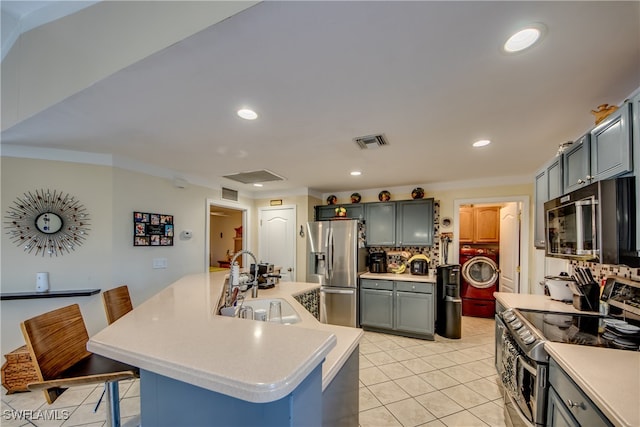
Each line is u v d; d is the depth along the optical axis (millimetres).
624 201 1358
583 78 1480
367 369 2877
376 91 1627
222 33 1146
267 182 4344
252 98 1709
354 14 1049
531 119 1999
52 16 1774
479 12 1043
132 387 2449
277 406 791
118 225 2979
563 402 1263
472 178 4031
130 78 1482
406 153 2830
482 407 2236
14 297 2516
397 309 3898
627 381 1055
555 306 2191
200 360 859
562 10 1033
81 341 1643
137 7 1354
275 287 3014
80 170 2830
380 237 4426
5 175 2605
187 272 3773
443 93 1649
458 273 3869
